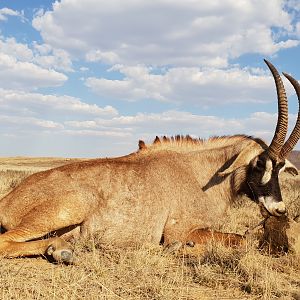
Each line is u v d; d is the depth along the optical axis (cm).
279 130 273
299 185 740
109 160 273
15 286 179
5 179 671
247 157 282
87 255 229
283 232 259
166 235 269
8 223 249
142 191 264
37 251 223
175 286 196
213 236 262
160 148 289
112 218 255
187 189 279
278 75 273
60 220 244
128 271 211
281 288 196
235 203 302
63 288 178
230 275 212
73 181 253
